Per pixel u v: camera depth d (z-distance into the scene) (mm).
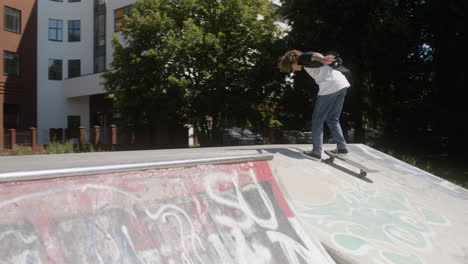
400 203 3947
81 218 1694
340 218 3162
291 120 17016
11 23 22797
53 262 1485
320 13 13578
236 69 15742
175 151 4980
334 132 4367
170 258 1839
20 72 23344
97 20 24547
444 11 12883
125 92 15977
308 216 3025
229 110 16469
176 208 2111
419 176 5203
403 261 2752
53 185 1695
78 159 3539
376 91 14844
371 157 5543
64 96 25375
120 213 1845
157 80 15508
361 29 13609
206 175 2486
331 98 4039
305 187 3582
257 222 2477
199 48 15336
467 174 11047
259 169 2998
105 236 1709
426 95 14664
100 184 1869
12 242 1433
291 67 3912
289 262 2293
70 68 25484
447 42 13219
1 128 21156
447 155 14914
